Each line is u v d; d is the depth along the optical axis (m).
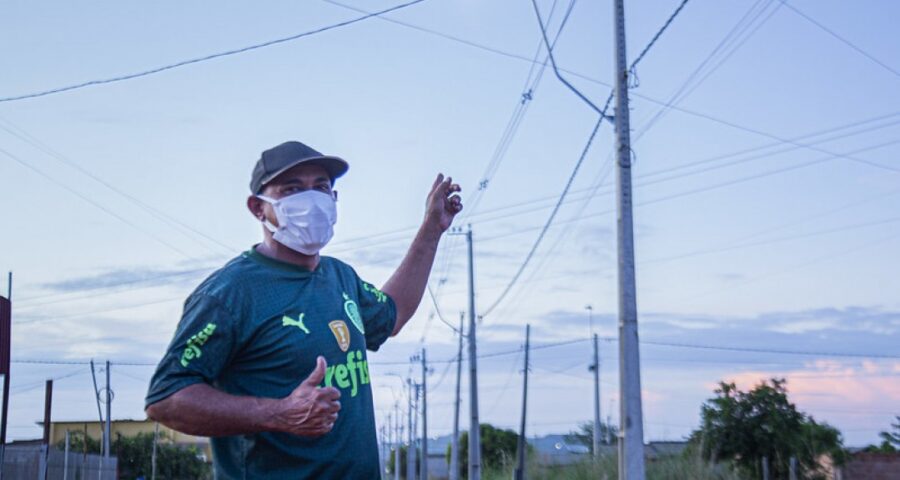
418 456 95.25
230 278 3.27
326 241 3.45
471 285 37.16
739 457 28.75
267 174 3.46
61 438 65.94
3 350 24.50
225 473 3.25
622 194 17.67
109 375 46.94
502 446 66.38
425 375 57.06
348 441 3.29
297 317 3.30
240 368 3.25
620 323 17.27
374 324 3.81
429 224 4.23
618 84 17.95
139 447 61.34
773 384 29.06
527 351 42.66
